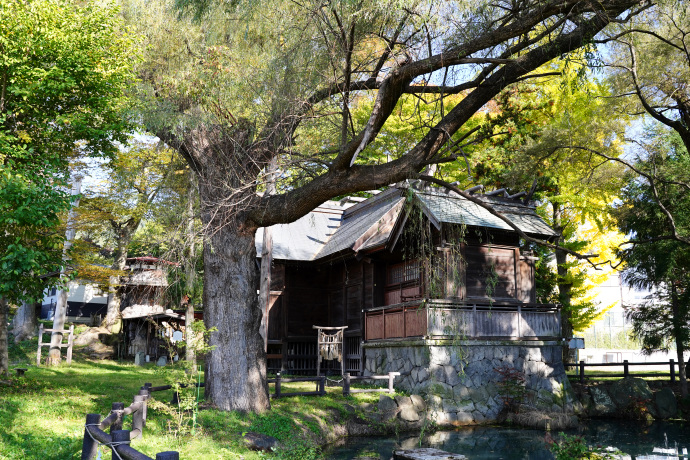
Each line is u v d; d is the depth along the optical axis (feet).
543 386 56.13
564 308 75.61
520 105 61.11
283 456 31.35
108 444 17.94
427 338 51.29
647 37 43.42
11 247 31.58
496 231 58.13
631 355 118.52
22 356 74.49
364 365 63.67
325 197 34.86
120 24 35.35
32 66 33.55
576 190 67.10
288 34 31.40
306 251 75.82
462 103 33.47
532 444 42.91
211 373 37.58
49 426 28.76
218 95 34.30
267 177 38.81
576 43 31.19
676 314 65.82
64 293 70.33
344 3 27.78
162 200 57.82
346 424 44.16
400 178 33.30
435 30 29.01
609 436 47.80
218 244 38.29
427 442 43.04
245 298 38.32
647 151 55.98
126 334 88.48
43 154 35.86
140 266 87.15
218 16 33.60
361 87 34.96
